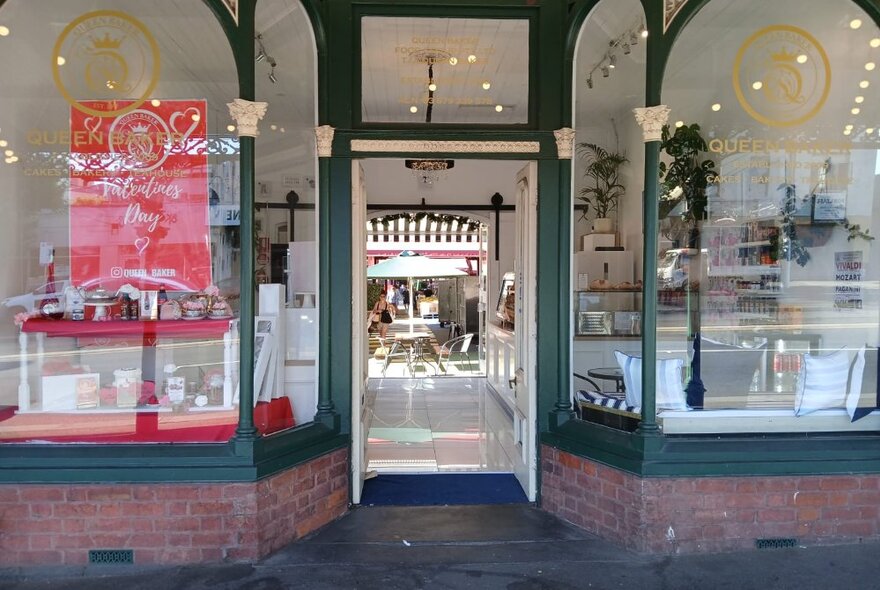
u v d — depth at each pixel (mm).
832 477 3605
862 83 4504
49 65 4047
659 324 4562
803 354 4500
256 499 3391
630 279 4578
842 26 4363
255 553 3393
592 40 4234
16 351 3947
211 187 4031
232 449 3461
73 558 3355
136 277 4051
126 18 3996
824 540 3611
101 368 3912
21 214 4082
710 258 4641
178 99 4035
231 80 4000
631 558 3465
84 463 3381
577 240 4543
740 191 4703
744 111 4609
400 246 15031
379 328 14195
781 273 4672
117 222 4059
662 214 4652
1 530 3352
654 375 3666
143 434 3713
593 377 4402
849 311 4547
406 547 3609
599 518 3758
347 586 3164
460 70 4301
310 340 4207
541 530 3838
